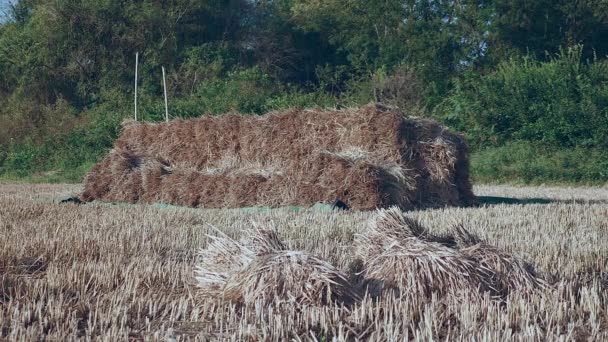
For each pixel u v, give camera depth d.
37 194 19.28
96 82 39.66
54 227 10.75
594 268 7.95
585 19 38.28
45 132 33.94
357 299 6.03
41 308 5.72
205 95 34.06
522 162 26.39
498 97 29.50
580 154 26.38
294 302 5.83
